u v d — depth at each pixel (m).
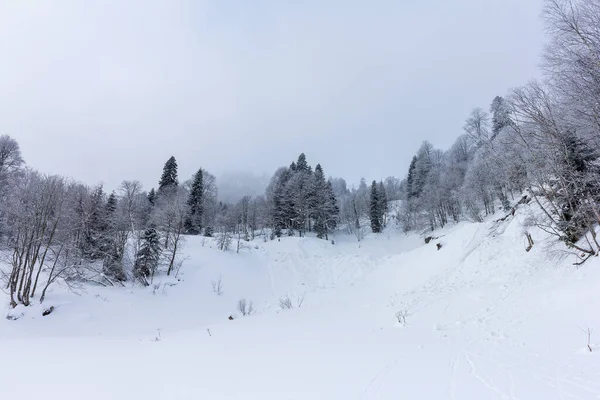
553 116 12.98
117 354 8.99
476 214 40.03
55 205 22.08
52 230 21.95
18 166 35.69
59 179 22.78
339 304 20.45
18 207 20.42
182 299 25.86
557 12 12.84
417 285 21.31
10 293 19.17
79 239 27.23
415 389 4.95
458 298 13.58
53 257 24.06
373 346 8.25
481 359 6.15
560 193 13.37
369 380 5.52
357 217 64.38
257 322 15.72
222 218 56.94
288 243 45.34
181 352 9.02
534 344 6.61
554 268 12.22
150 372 6.72
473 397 4.50
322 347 8.61
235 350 8.93
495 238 20.34
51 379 6.29
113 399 5.17
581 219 12.30
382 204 65.31
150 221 34.03
